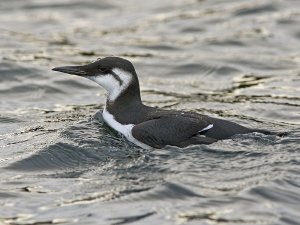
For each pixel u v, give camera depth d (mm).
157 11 26859
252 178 12203
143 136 13789
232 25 25016
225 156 13016
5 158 13961
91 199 11805
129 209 11328
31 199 11945
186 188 11867
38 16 26391
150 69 21328
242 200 11445
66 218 11180
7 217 11320
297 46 23141
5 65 20516
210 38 23953
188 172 12477
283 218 10891
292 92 19094
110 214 11203
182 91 19578
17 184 12633
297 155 12969
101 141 14367
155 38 24094
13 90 19266
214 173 12438
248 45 23250
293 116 16891
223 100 18531
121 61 15078
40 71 20484
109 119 14930
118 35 24500
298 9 26125
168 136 13609
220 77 20875
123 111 14812
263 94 19016
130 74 15000
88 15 26734
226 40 23609
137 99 15000
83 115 17031
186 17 26000
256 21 25266
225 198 11531
